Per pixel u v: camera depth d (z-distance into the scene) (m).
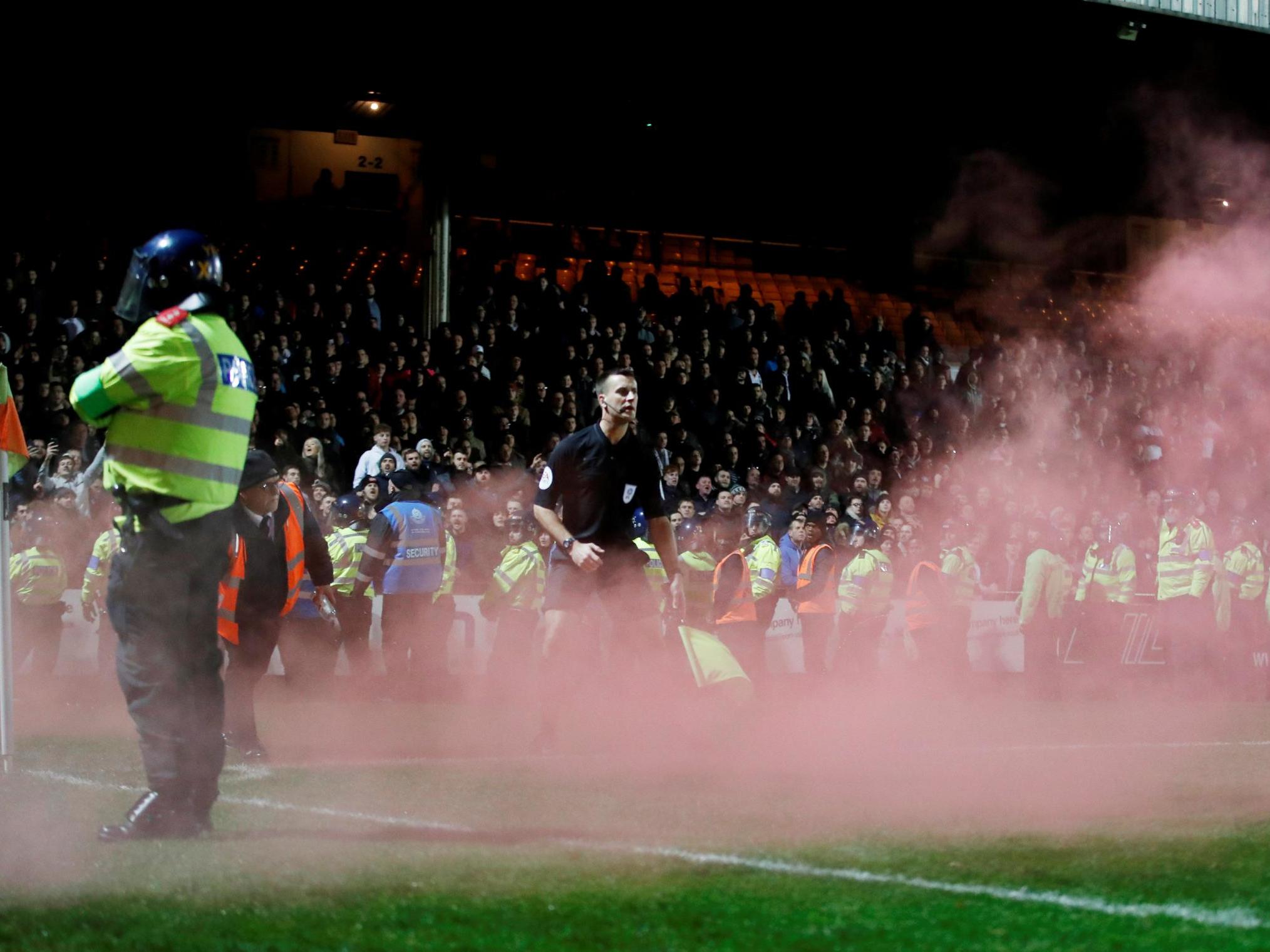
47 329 16.59
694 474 17.64
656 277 25.83
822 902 3.94
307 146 23.06
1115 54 24.12
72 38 20.30
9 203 20.88
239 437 4.98
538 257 25.20
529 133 25.58
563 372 18.91
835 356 22.88
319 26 20.42
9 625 6.53
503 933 3.59
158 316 4.82
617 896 3.97
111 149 21.58
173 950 3.43
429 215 22.62
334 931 3.60
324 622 12.09
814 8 21.59
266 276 19.95
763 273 28.31
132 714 4.86
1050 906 3.95
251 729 7.33
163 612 4.83
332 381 16.94
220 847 4.66
